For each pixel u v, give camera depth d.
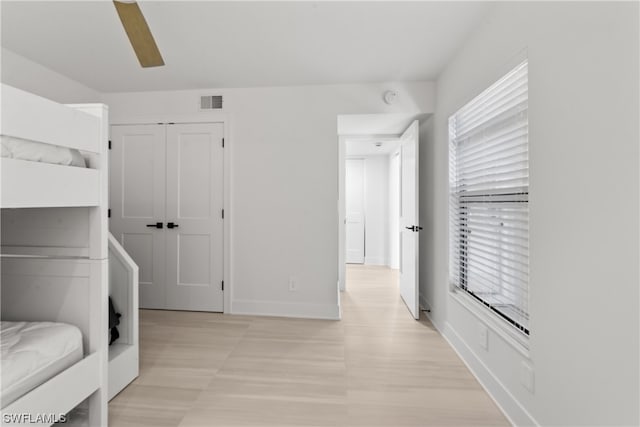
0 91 1.07
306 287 3.07
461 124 2.42
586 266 1.11
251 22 1.98
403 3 1.79
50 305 1.56
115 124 3.21
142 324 2.83
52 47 2.29
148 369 2.07
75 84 2.90
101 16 1.91
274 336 2.60
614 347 1.00
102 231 1.54
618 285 0.99
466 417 1.62
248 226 3.11
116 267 1.96
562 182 1.24
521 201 1.64
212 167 3.14
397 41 2.21
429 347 2.41
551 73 1.29
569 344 1.20
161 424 1.56
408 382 1.93
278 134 3.06
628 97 0.94
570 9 1.18
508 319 1.77
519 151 1.65
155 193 3.20
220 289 3.16
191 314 3.10
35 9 1.83
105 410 1.54
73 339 1.42
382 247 5.69
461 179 2.43
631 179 0.94
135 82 2.94
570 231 1.19
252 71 2.72
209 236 3.16
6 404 1.10
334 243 3.05
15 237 1.59
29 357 1.20
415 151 2.89
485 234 2.08
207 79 2.88
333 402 1.73
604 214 1.04
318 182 3.05
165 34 2.13
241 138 3.10
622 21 0.96
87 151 1.46
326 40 2.21
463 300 2.30
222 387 1.87
